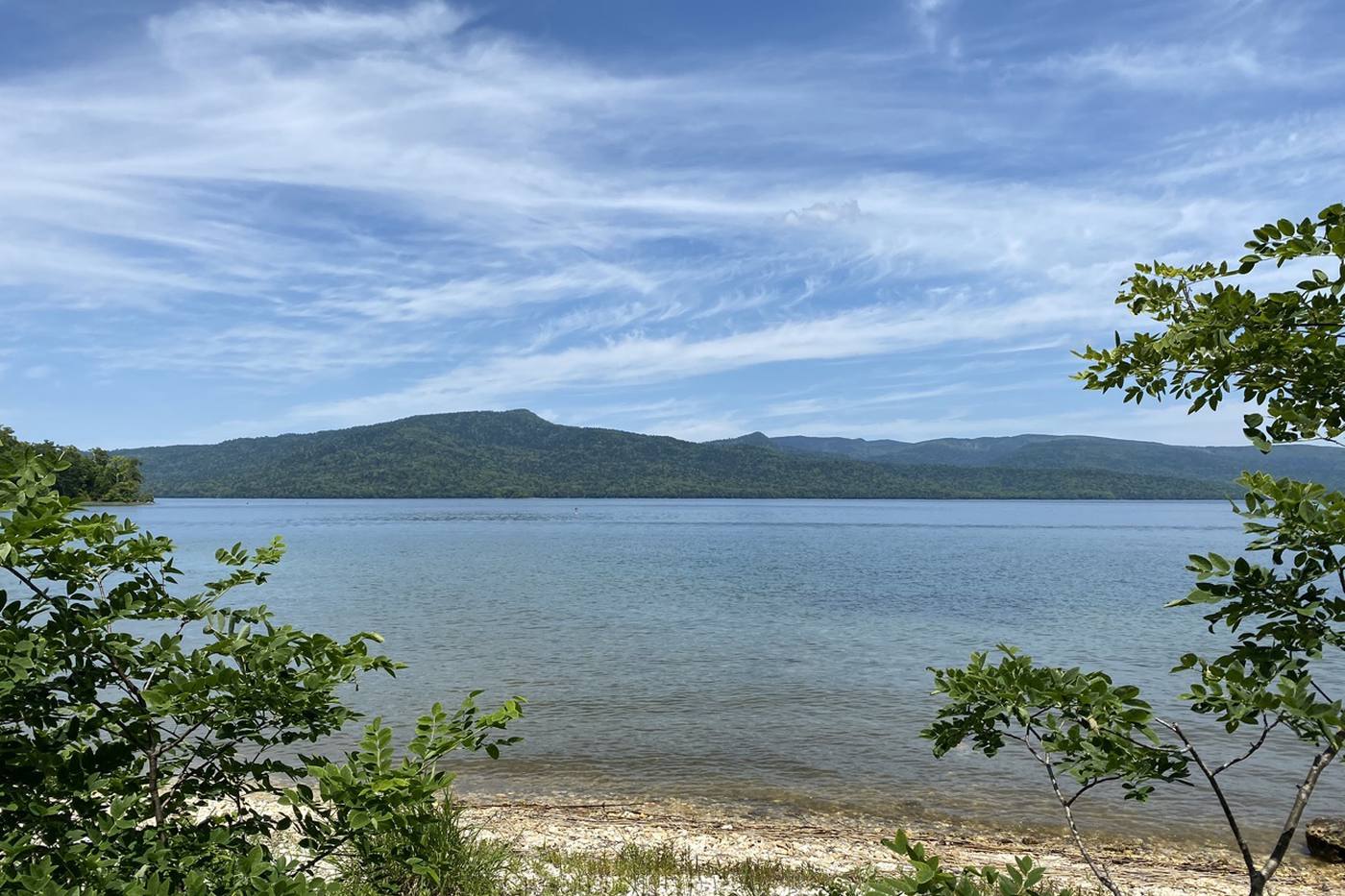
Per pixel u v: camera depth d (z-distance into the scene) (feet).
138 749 13.67
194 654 13.33
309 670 13.97
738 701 68.49
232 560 15.07
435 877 14.75
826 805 44.39
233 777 14.51
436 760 14.66
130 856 12.33
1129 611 132.05
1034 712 12.07
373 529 461.37
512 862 27.89
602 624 115.34
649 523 580.30
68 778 12.53
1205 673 10.85
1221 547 329.93
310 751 50.39
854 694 71.26
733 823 41.06
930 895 9.87
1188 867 35.65
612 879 29.45
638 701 68.33
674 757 53.06
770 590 164.96
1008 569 219.00
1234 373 11.64
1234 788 45.96
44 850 12.10
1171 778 11.21
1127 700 11.12
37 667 12.14
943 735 12.85
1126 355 12.40
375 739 14.62
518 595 153.38
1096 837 39.52
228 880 12.12
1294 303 10.73
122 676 13.35
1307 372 11.14
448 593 156.46
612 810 43.04
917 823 41.60
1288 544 10.12
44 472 13.16
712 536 412.57
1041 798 45.29
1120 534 454.40
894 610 133.28
